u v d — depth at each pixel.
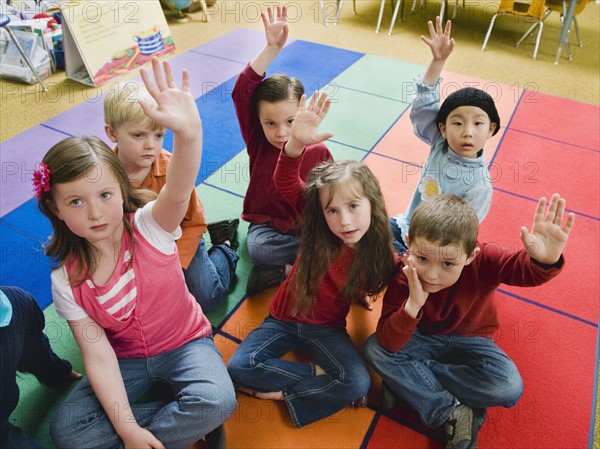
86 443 1.16
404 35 4.00
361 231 1.25
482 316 1.37
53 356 1.35
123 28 3.26
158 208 1.14
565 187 2.30
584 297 1.75
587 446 1.33
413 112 1.69
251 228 1.83
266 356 1.40
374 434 1.34
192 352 1.30
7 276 1.75
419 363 1.36
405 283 1.32
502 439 1.34
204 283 1.61
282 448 1.31
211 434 1.28
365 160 2.43
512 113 2.90
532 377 1.49
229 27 4.04
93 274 1.16
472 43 3.93
